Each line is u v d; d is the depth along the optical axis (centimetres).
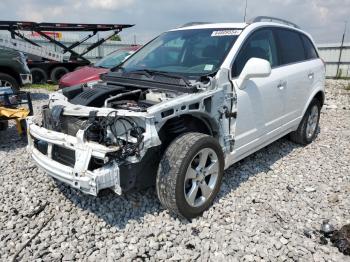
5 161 453
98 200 340
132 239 280
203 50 374
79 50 2002
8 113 511
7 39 1292
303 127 511
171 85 315
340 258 263
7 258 261
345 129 646
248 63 334
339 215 326
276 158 473
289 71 438
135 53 446
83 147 269
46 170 296
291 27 478
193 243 277
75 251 268
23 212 321
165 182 287
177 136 307
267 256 265
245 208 330
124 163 269
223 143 340
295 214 325
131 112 267
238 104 343
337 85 1595
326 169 439
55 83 1451
